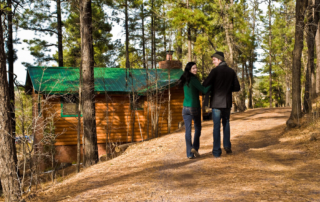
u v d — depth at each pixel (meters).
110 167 5.73
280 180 3.90
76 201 3.63
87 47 9.64
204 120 17.00
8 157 7.17
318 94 15.39
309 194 3.27
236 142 7.29
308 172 4.21
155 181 4.29
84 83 9.66
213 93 5.33
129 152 7.79
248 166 4.77
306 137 6.70
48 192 4.41
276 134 8.05
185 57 31.91
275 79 47.28
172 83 14.62
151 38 28.09
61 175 10.74
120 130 14.81
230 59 24.75
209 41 23.05
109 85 14.61
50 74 14.57
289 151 5.77
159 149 7.30
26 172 10.54
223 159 5.33
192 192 3.65
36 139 11.80
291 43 34.69
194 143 5.68
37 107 12.80
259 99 55.69
